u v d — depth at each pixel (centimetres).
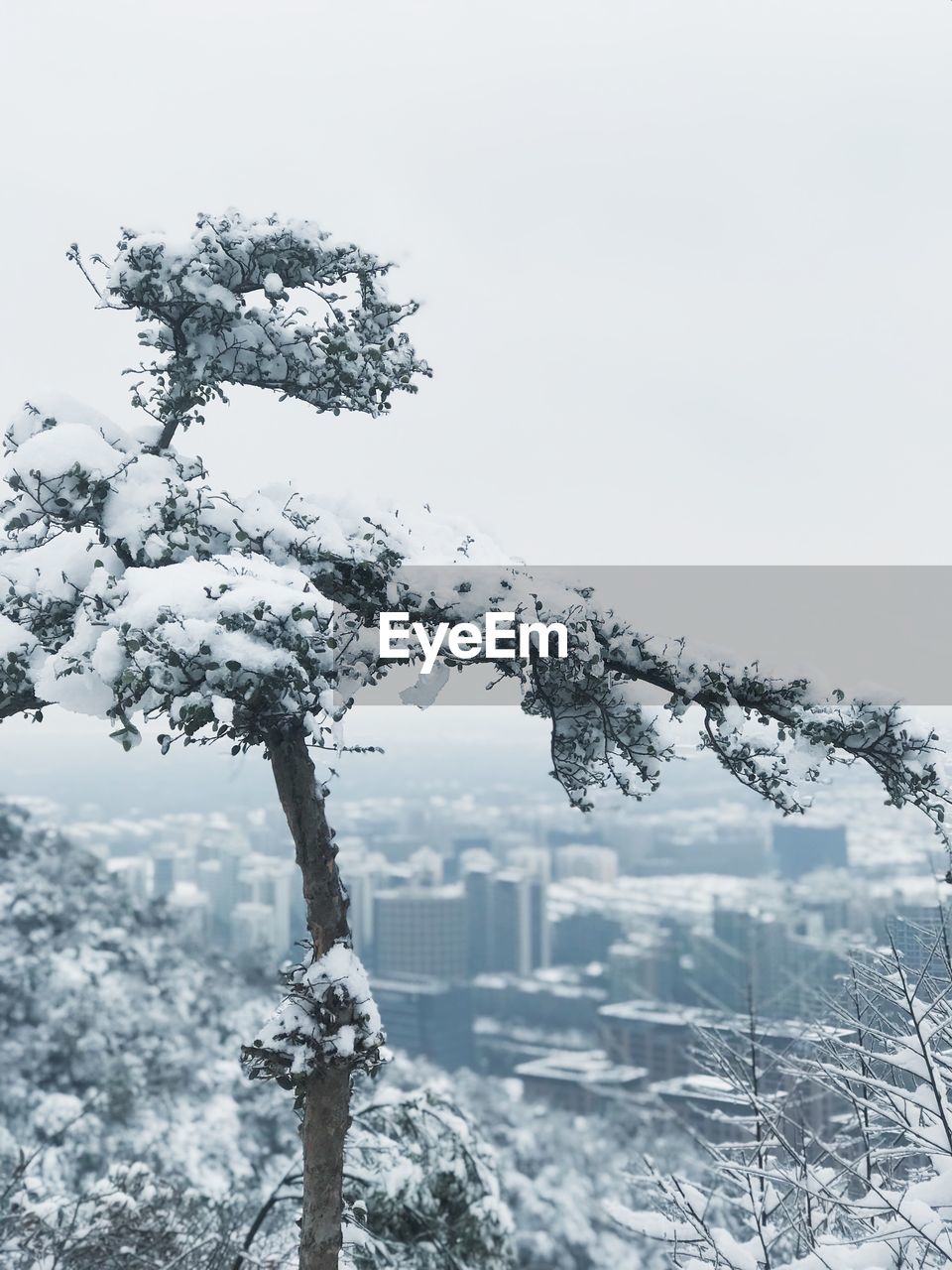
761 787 438
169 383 417
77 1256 695
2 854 2386
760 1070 645
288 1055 371
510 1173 2478
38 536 396
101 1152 1653
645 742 441
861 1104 445
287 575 363
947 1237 407
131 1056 1889
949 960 484
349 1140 677
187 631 326
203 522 389
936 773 399
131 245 394
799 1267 434
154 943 2405
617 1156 2502
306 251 410
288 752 381
